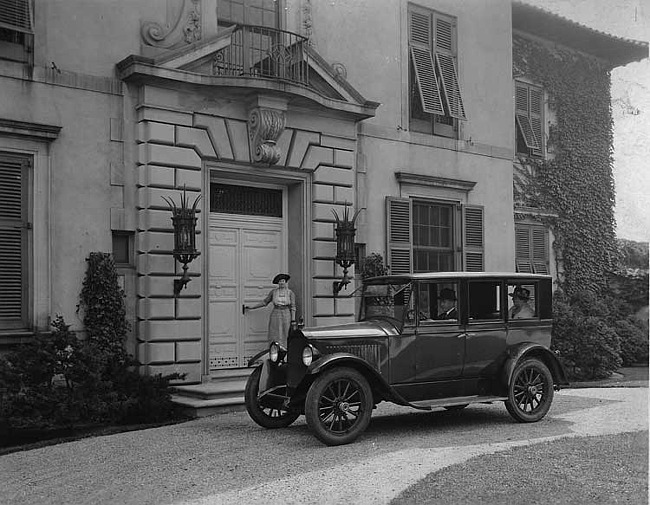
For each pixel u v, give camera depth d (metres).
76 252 10.72
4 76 10.24
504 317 9.02
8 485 6.52
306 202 12.98
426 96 14.95
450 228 15.42
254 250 12.81
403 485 5.94
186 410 10.09
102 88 11.04
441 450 7.23
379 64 14.42
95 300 10.65
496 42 16.56
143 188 11.18
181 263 11.34
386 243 14.13
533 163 18.02
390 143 14.43
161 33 11.68
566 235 18.41
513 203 16.86
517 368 8.89
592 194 18.77
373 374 7.99
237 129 12.07
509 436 8.02
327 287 13.04
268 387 8.53
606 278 18.73
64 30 10.80
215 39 11.73
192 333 11.41
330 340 7.96
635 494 5.54
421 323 8.47
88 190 10.86
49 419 8.73
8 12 10.23
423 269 14.89
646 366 17.09
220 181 12.47
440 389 8.62
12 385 8.75
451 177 15.37
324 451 7.33
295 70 12.61
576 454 6.88
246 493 5.87
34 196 10.43
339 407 7.70
